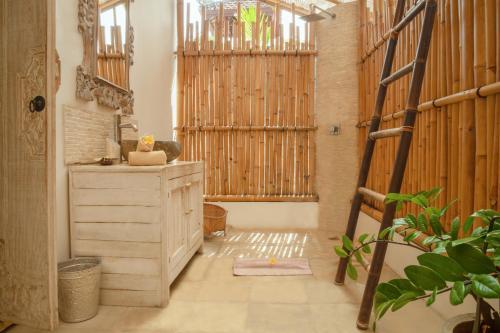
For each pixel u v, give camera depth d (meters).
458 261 0.87
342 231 3.53
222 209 3.46
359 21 3.34
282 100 3.67
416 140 2.12
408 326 1.64
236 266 2.46
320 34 3.59
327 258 2.68
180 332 1.58
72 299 1.64
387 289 0.99
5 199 1.55
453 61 1.69
